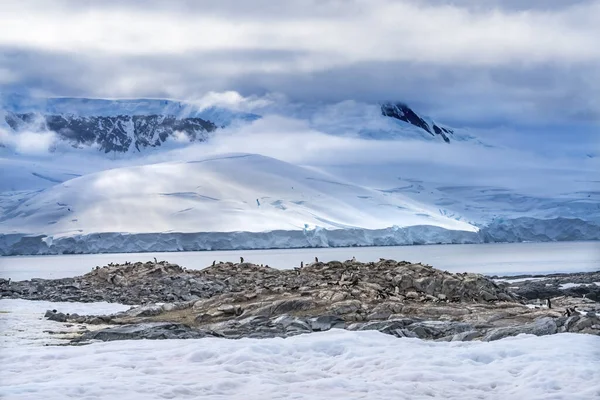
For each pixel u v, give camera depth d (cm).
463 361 3444
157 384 2905
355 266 8194
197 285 8938
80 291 8788
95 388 2800
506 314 5600
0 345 4550
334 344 3834
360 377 3183
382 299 6184
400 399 2780
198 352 3566
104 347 3878
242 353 3531
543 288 11719
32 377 3058
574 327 4497
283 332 5006
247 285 8425
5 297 8619
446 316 5647
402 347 3806
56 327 5612
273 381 3036
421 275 7169
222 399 2714
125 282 9288
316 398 2750
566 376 3117
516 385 3022
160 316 6175
